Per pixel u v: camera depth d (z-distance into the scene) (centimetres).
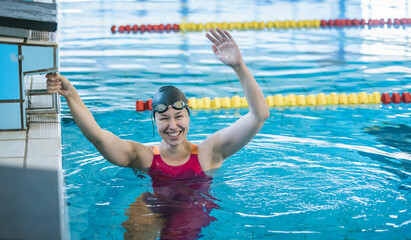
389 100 536
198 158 318
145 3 1127
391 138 421
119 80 604
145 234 249
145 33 874
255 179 320
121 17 983
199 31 891
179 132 302
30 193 166
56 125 403
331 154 376
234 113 507
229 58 283
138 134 432
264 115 293
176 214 270
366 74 629
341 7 1072
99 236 247
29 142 359
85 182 316
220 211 276
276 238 248
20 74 377
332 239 248
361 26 922
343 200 292
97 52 743
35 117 418
